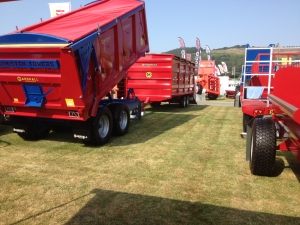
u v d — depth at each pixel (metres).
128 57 7.68
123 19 7.07
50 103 5.76
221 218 3.23
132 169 4.82
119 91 10.00
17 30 5.73
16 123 6.59
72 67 5.12
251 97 6.73
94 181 4.28
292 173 4.64
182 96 14.78
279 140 6.71
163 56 11.91
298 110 2.88
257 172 4.42
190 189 4.01
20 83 5.70
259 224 3.12
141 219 3.20
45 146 6.26
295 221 3.18
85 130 6.09
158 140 6.96
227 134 7.71
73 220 3.17
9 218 3.21
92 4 8.09
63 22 6.39
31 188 4.01
